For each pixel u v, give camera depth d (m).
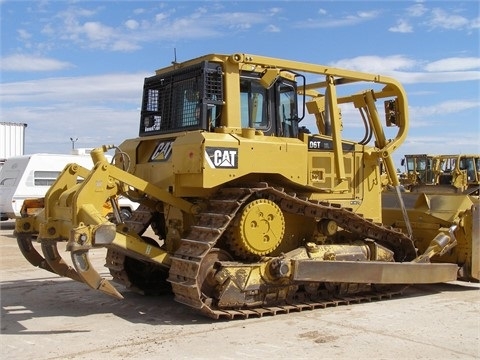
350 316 7.30
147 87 8.63
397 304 8.12
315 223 8.26
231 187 7.45
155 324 6.84
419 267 8.46
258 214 7.18
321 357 5.62
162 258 7.17
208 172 6.80
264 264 7.30
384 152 8.84
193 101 7.66
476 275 9.19
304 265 7.36
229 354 5.69
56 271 7.56
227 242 7.27
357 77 8.48
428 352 5.83
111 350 5.81
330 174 8.28
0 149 29.61
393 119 9.20
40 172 19.97
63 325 6.79
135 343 6.05
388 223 10.15
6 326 6.74
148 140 8.27
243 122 7.68
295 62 7.79
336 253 7.96
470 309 7.83
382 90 9.26
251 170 7.16
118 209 7.43
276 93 8.07
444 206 9.51
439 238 8.85
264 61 7.52
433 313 7.56
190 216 7.61
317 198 8.24
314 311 7.55
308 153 8.05
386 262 8.15
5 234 18.47
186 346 5.95
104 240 6.43
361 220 8.21
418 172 23.77
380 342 6.16
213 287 7.07
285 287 7.49
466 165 22.91
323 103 9.81
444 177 23.00
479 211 9.16
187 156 7.00
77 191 6.70
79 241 6.32
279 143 7.43
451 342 6.20
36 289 8.95
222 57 7.50
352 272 7.77
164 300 8.20
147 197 8.10
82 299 8.23
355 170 8.70
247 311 7.13
